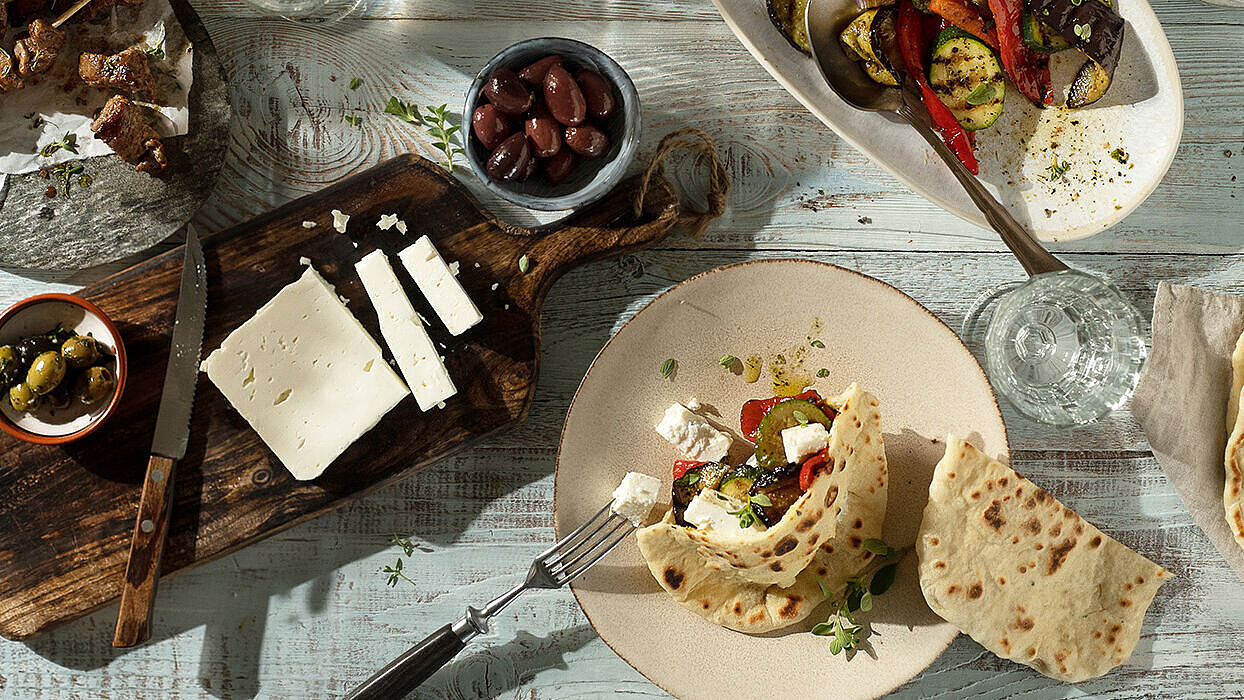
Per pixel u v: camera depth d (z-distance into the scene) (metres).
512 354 1.01
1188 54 1.05
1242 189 1.04
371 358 1.00
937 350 1.00
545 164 0.99
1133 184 1.02
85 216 1.02
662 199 1.01
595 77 0.98
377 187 1.01
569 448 1.00
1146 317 1.04
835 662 1.00
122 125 0.98
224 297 1.01
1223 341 1.01
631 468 1.01
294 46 1.05
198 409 1.01
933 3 0.98
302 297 1.00
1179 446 1.01
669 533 0.98
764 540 0.95
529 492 1.04
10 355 0.97
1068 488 1.04
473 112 0.98
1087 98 1.01
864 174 1.05
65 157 1.01
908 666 1.00
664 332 1.00
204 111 1.02
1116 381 1.01
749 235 1.04
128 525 1.01
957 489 0.97
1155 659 1.03
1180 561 1.03
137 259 1.04
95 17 1.01
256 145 1.04
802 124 1.05
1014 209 1.02
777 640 1.01
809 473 0.95
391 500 1.04
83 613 1.01
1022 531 0.98
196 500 1.01
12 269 1.04
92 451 1.01
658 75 1.05
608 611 1.00
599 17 1.05
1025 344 1.03
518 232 1.01
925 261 1.05
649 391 1.01
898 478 1.01
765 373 1.01
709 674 1.00
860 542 1.00
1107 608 1.00
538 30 1.05
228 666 1.03
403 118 1.03
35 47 0.99
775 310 1.01
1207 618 1.03
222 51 1.04
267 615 1.04
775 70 1.01
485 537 1.04
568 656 1.04
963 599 0.98
